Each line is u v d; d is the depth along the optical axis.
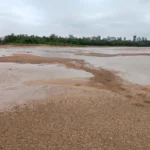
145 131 6.58
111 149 5.58
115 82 14.19
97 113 7.98
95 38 94.19
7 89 11.59
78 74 16.69
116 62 25.67
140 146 5.74
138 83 14.00
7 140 5.96
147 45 99.38
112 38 100.94
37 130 6.55
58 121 7.21
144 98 10.34
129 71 18.97
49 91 11.10
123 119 7.48
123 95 10.77
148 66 22.27
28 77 14.95
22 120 7.31
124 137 6.19
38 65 21.19
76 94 10.44
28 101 9.44
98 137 6.15
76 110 8.23
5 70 17.59
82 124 6.99
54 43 75.38
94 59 28.88
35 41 74.00
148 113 8.18
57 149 5.54
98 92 10.96
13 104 9.06
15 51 40.88
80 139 6.03
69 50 49.31
